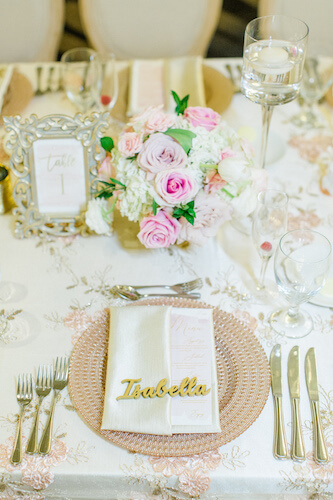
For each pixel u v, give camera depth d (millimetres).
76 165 1334
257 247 1206
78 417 1033
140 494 990
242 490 972
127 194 1211
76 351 1109
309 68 1759
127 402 1011
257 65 1329
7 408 1049
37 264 1332
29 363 1125
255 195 1215
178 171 1151
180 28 2338
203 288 1280
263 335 1180
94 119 1290
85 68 1706
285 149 1631
